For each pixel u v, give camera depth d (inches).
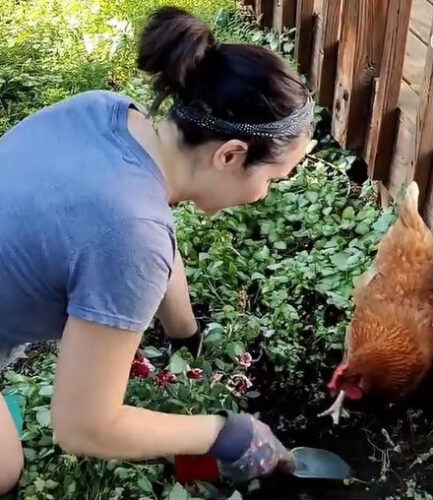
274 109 59.7
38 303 66.8
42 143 65.6
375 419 98.4
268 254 116.1
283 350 101.1
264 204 123.7
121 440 68.1
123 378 65.1
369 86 126.3
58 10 186.4
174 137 62.5
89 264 61.0
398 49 112.1
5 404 79.9
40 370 100.0
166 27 58.4
